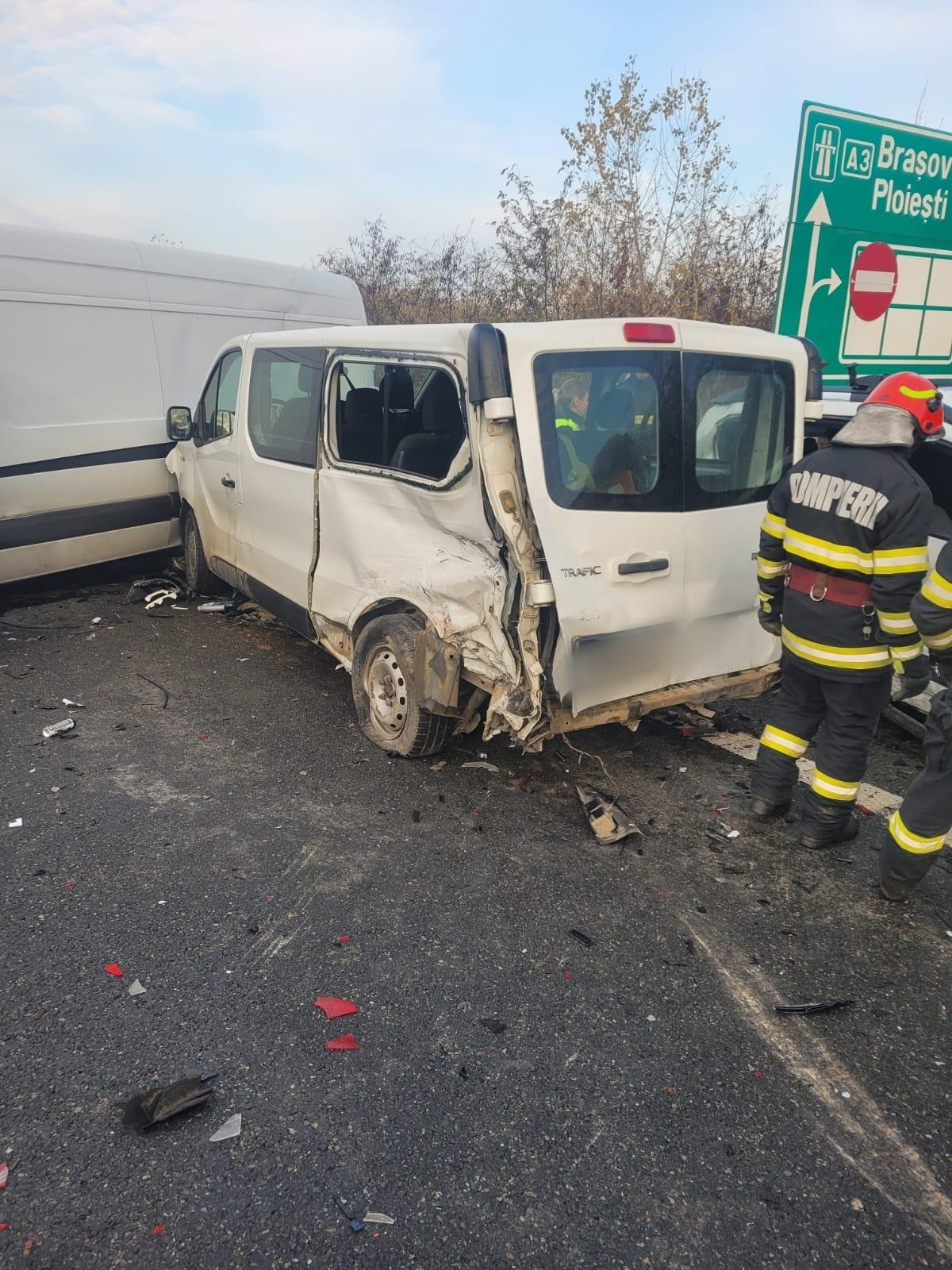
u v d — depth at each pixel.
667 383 3.57
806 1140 2.24
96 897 3.15
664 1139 2.23
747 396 3.86
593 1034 2.58
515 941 2.99
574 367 3.34
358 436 4.38
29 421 6.13
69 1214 1.97
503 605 3.40
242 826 3.67
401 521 3.97
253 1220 1.98
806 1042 2.58
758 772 3.76
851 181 6.29
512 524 3.28
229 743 4.45
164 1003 2.63
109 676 5.32
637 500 3.52
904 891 3.22
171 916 3.06
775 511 3.44
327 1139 2.19
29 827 3.61
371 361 4.03
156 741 4.45
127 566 7.90
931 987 2.83
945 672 3.03
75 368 6.37
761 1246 1.96
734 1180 2.12
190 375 7.14
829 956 2.97
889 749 4.63
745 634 4.02
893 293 6.75
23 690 5.07
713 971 2.88
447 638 3.66
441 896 3.23
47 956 2.82
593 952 2.95
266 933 2.99
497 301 14.28
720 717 4.96
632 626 3.54
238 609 6.79
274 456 5.05
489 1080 2.40
